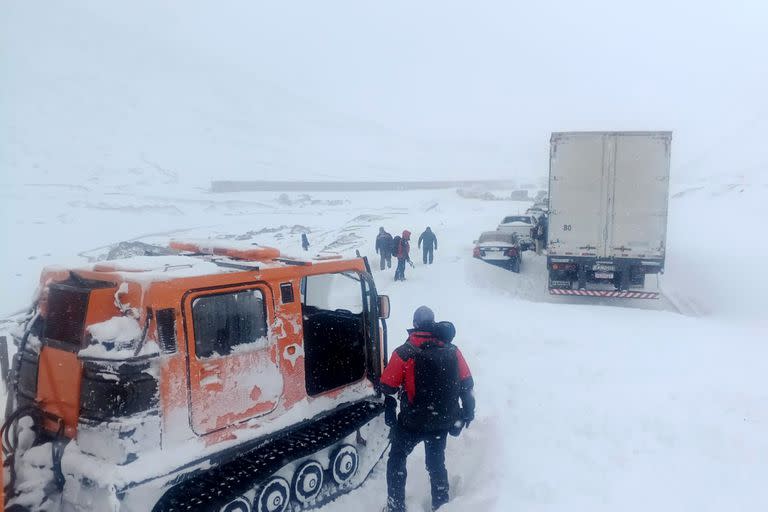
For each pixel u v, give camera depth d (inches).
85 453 135.3
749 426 221.6
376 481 198.5
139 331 133.1
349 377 204.2
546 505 171.6
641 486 181.3
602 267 558.3
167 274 139.8
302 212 1891.0
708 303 574.2
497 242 752.3
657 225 545.6
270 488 163.2
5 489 138.0
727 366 305.6
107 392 131.4
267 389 161.0
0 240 1048.2
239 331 153.9
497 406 254.4
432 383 167.5
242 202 2074.3
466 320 433.4
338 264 189.9
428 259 762.8
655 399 253.3
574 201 559.2
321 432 177.3
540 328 404.2
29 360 154.5
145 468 130.9
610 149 547.8
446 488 177.2
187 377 139.9
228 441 149.3
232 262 167.6
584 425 228.4
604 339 371.9
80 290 140.3
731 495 175.3
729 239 864.9
